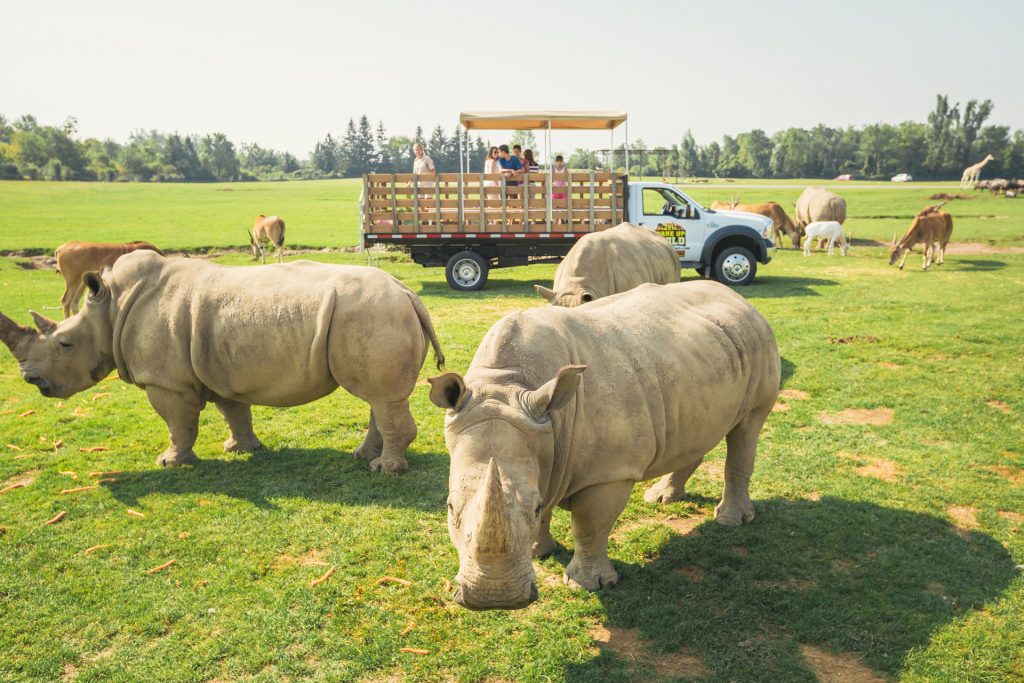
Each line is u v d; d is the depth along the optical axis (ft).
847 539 18.62
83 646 14.66
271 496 21.33
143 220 126.31
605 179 57.41
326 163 613.52
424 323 23.45
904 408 28.35
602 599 16.07
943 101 501.56
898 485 21.89
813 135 529.86
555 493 14.52
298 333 22.08
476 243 58.65
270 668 14.05
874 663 13.87
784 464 23.50
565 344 15.08
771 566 17.33
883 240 95.35
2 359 36.70
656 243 35.99
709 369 16.99
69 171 430.61
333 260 78.07
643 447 15.56
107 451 24.84
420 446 25.54
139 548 18.30
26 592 16.47
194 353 22.49
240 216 137.18
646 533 19.16
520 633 14.96
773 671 13.69
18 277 63.98
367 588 16.58
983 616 15.35
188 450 23.97
